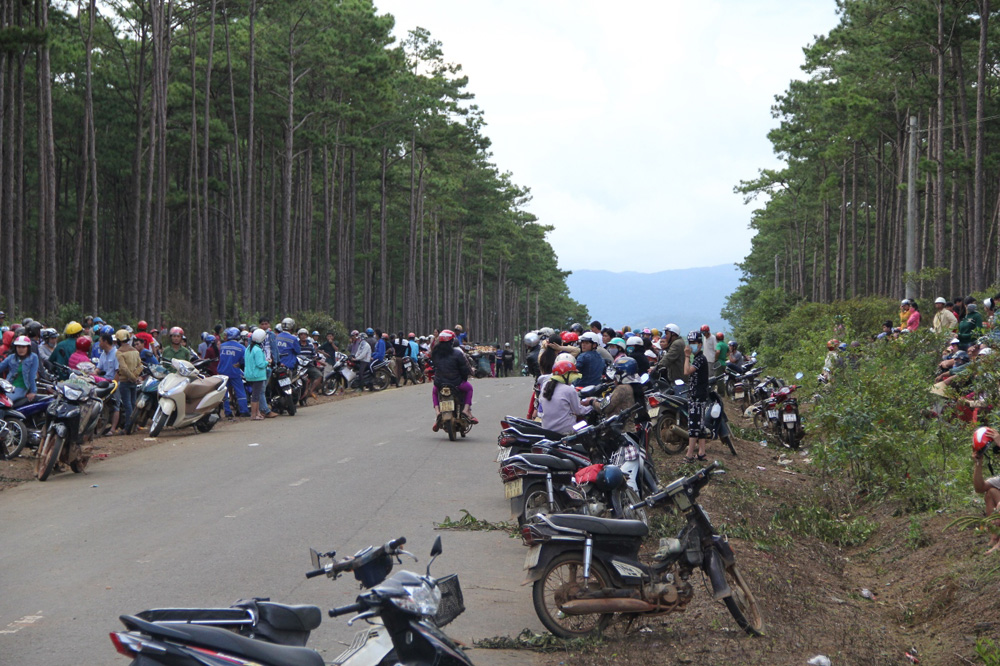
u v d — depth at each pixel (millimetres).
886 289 62406
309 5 52406
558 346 14539
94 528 9695
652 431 14781
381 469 13758
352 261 68000
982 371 11859
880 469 12344
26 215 52062
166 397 16953
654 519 9469
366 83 56219
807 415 17281
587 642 6535
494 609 7312
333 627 6703
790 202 86375
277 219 76688
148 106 53906
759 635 6785
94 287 39469
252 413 20812
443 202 84562
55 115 55031
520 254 125250
